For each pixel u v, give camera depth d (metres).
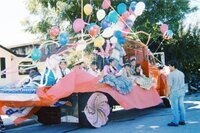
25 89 9.35
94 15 20.53
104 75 10.79
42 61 11.00
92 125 10.21
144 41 22.80
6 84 10.37
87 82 10.03
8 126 11.26
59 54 10.62
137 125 10.56
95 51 11.96
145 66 13.91
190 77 23.58
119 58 11.95
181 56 24.28
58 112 10.96
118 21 12.02
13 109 9.80
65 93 9.54
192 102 16.50
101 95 10.58
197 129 9.45
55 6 22.50
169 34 14.21
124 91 11.16
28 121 12.05
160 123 10.77
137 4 12.51
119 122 11.38
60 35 10.38
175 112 10.05
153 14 23.31
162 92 14.33
